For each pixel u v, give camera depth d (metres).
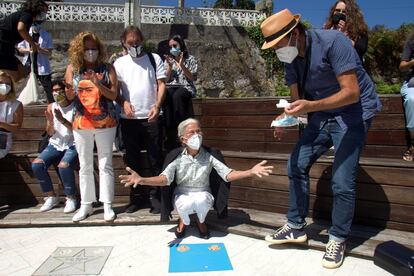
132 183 3.09
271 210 3.84
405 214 3.16
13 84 4.19
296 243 3.13
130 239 3.41
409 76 3.65
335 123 2.85
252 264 2.88
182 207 3.28
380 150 3.76
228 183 3.44
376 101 2.82
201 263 2.91
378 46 11.82
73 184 4.06
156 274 2.75
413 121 3.44
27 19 4.79
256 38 11.62
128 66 3.82
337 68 2.57
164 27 11.08
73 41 3.61
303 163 3.00
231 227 3.50
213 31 11.39
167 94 4.32
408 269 2.54
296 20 2.66
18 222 3.75
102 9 10.56
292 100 3.12
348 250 2.92
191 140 3.24
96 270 2.82
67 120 4.03
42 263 2.96
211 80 11.24
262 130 4.46
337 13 3.40
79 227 3.74
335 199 2.84
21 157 4.32
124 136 3.93
